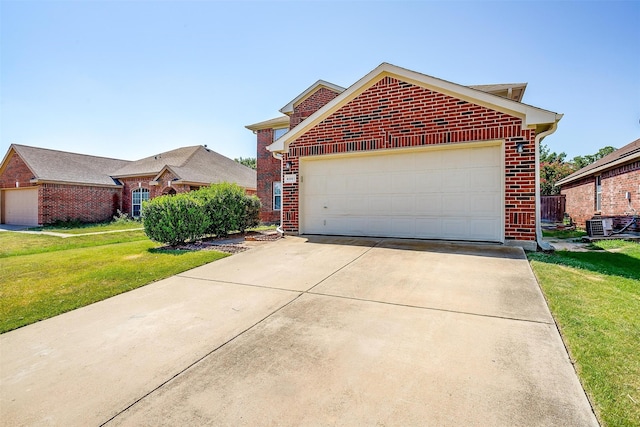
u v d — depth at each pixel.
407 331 3.32
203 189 10.63
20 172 19.94
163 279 5.65
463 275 5.09
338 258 6.50
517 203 7.03
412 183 8.19
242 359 2.93
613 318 3.43
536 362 2.67
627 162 11.84
